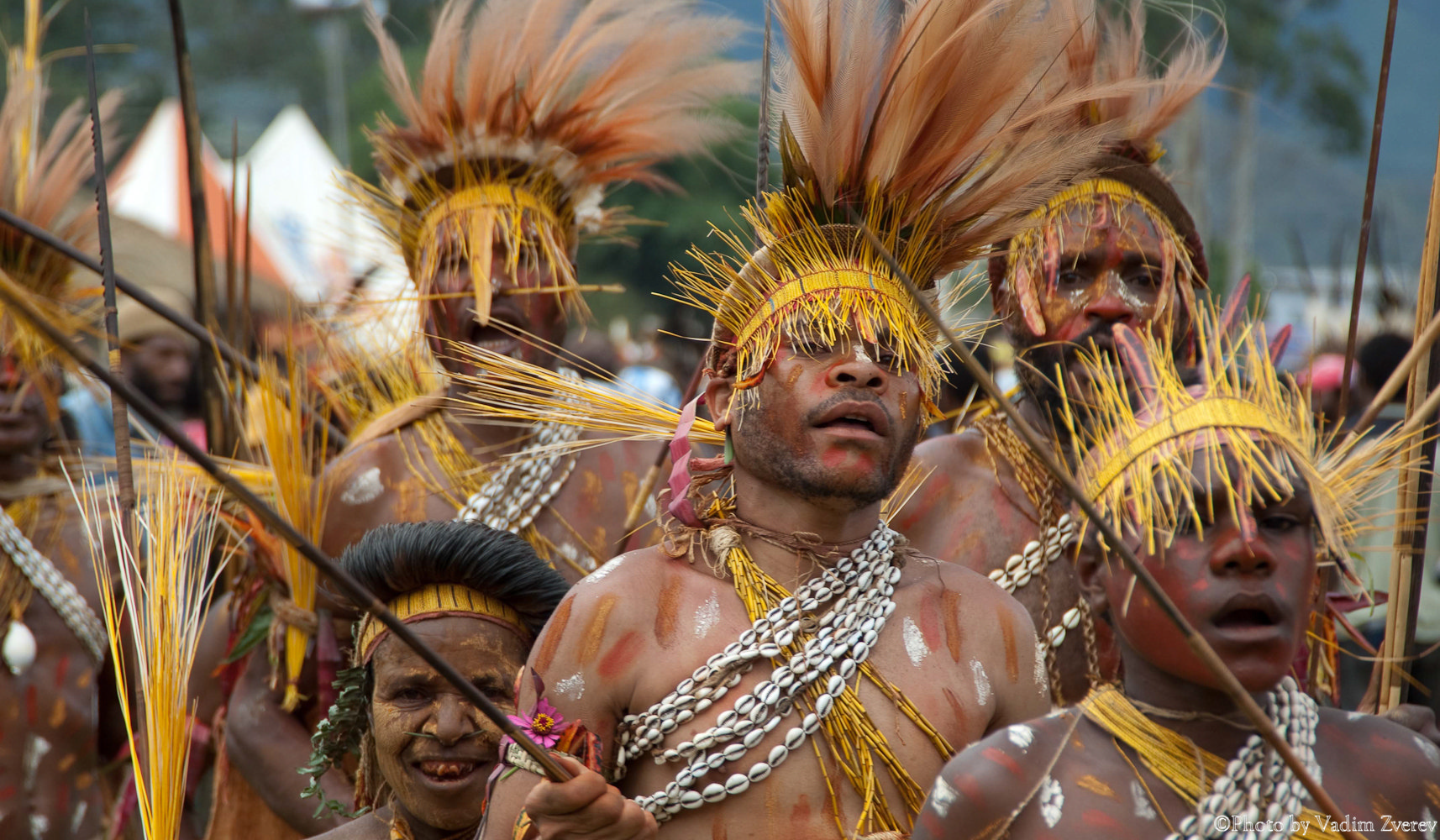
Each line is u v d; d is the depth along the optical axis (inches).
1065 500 381.4
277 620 445.1
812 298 280.2
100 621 517.3
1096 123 381.7
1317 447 310.0
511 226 450.0
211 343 350.3
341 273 550.9
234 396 534.3
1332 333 722.2
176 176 1334.9
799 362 278.7
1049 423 385.1
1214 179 1787.6
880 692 272.1
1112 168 382.0
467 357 437.1
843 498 276.2
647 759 270.8
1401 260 760.3
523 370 378.0
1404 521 335.6
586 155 475.2
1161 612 242.7
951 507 390.3
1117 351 289.7
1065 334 376.8
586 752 259.0
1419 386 337.7
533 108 465.7
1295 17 1713.8
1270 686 240.8
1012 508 385.1
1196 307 386.9
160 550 354.9
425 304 456.8
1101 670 372.5
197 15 3171.8
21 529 515.5
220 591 550.9
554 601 332.5
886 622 279.4
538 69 470.3
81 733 511.8
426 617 327.6
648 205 1948.8
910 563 291.3
